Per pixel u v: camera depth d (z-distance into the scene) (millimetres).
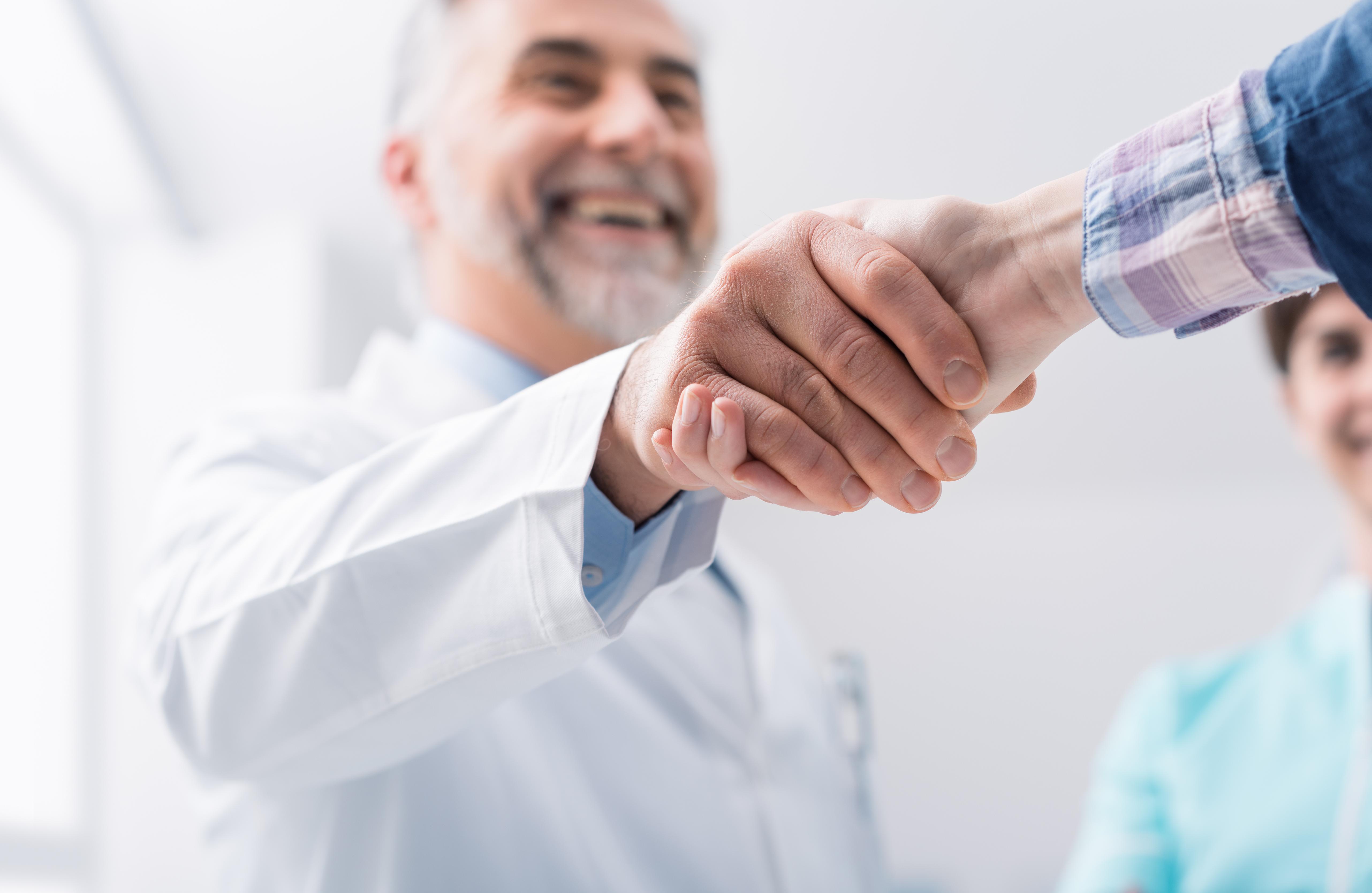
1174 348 3463
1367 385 1125
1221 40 2357
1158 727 1272
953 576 4738
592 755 813
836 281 402
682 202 1078
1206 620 4352
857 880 951
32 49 2352
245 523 611
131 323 3127
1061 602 4570
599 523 484
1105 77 2477
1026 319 400
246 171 2930
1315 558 4090
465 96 1057
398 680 515
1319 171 337
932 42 2396
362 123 2734
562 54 1038
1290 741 1163
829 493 394
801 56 2445
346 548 514
